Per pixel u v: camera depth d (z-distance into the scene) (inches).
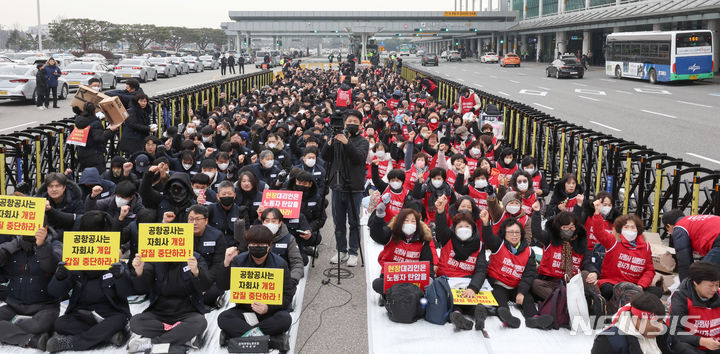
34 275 250.4
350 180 343.0
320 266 356.2
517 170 400.2
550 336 258.7
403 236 289.7
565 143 534.0
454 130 559.5
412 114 774.5
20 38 5083.7
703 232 262.8
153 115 706.8
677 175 383.6
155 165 344.8
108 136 467.8
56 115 935.0
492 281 289.1
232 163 431.2
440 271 297.7
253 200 340.8
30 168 462.9
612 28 2664.9
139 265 240.5
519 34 3846.0
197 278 247.1
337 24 3774.6
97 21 3929.6
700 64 1550.2
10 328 244.2
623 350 218.1
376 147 475.8
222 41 5846.5
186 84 1686.8
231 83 1201.4
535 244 365.4
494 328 265.6
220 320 249.1
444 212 290.4
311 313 288.7
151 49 4837.6
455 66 2935.5
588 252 291.0
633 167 455.5
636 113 1013.2
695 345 219.5
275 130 535.2
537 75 2153.1
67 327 244.5
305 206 358.6
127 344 245.4
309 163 378.9
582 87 1582.2
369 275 336.2
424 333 261.4
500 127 679.1
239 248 285.9
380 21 3828.7
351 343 257.8
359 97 917.2
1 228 244.2
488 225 283.7
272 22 3809.1
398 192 352.8
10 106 1063.6
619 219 285.3
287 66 1701.5
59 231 302.5
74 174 507.8
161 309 251.9
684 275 267.4
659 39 1599.4
